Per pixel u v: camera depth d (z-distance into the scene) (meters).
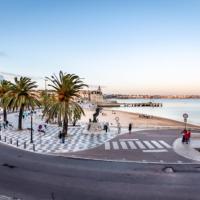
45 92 70.62
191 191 17.17
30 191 17.03
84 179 19.64
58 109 41.03
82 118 101.50
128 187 17.91
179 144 34.34
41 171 21.78
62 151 30.72
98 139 39.31
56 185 18.25
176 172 21.66
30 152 30.17
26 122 67.94
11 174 20.84
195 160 25.83
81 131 48.50
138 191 17.16
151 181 19.23
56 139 39.69
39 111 113.25
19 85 50.03
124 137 40.91
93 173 21.28
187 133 35.34
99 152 30.00
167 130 49.34
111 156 27.86
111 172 21.62
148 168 22.94
